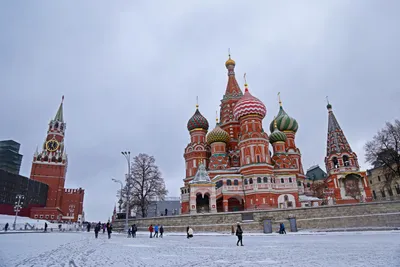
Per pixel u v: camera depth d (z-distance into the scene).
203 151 77.44
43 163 124.06
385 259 13.25
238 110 70.56
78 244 26.80
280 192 62.00
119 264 13.48
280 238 31.98
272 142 72.56
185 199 71.56
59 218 115.62
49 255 17.44
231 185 62.69
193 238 36.03
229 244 25.14
